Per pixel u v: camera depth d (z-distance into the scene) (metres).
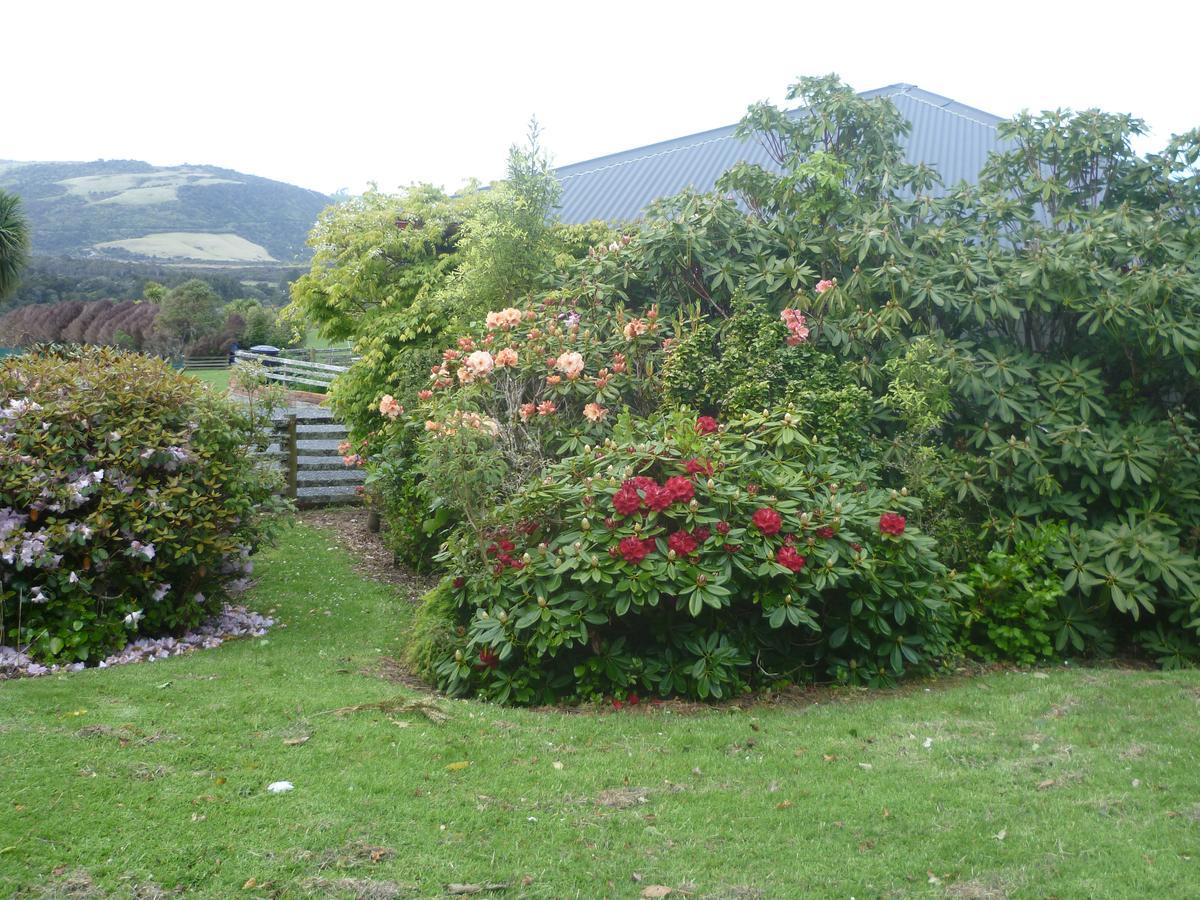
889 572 5.81
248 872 3.08
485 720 4.82
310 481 11.60
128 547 6.03
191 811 3.46
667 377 7.52
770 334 7.36
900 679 5.93
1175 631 6.78
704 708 5.28
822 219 8.59
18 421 5.90
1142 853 3.36
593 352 7.93
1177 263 7.75
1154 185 8.66
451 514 6.64
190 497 6.27
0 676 5.32
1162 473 7.17
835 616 5.84
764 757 4.39
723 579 5.25
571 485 6.01
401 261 11.57
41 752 3.85
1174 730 4.73
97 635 5.84
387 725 4.57
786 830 3.60
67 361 6.64
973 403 7.68
